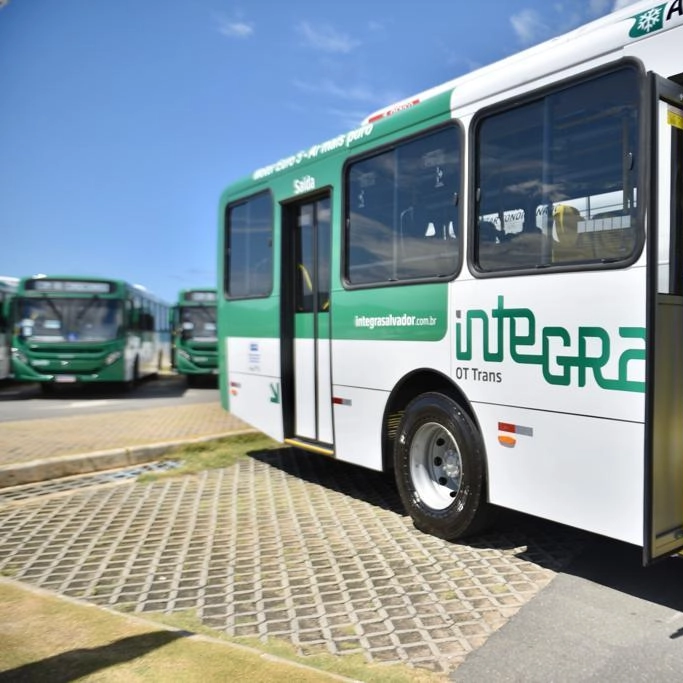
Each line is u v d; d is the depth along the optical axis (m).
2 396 17.28
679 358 3.63
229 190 8.44
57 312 16.50
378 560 4.70
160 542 5.17
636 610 3.84
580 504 3.96
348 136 6.18
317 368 6.63
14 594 3.98
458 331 4.84
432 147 5.21
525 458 4.32
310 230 6.88
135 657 3.17
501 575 4.39
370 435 5.82
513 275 4.41
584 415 3.94
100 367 16.47
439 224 5.10
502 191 4.58
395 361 5.49
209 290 21.27
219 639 3.41
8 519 5.82
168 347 31.22
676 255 3.65
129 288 17.92
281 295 7.12
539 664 3.26
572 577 4.34
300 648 3.44
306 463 8.00
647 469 3.46
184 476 7.38
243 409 8.03
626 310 3.73
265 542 5.13
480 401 4.66
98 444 8.43
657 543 3.51
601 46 3.98
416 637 3.55
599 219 3.94
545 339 4.18
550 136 4.27
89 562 4.75
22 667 3.09
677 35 3.63
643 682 3.08
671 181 3.64
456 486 5.11
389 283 5.56
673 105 3.58
